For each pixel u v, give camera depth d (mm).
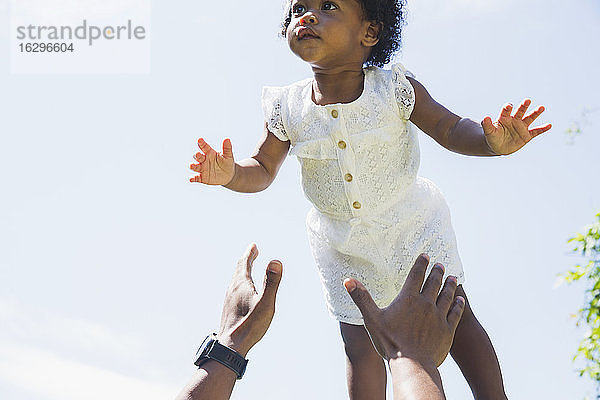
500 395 2180
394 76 2193
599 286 3809
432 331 1159
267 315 1229
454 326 1184
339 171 2205
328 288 2346
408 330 1153
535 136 1776
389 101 2186
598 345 3789
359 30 2160
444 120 2137
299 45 2094
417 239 2273
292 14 2174
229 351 1196
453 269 2289
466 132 2062
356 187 2193
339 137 2176
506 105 1753
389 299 2299
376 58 2287
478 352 2213
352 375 2252
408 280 1189
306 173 2287
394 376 1116
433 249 2281
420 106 2178
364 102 2178
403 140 2240
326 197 2268
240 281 1291
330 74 2197
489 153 1999
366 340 2262
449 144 2127
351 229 2256
